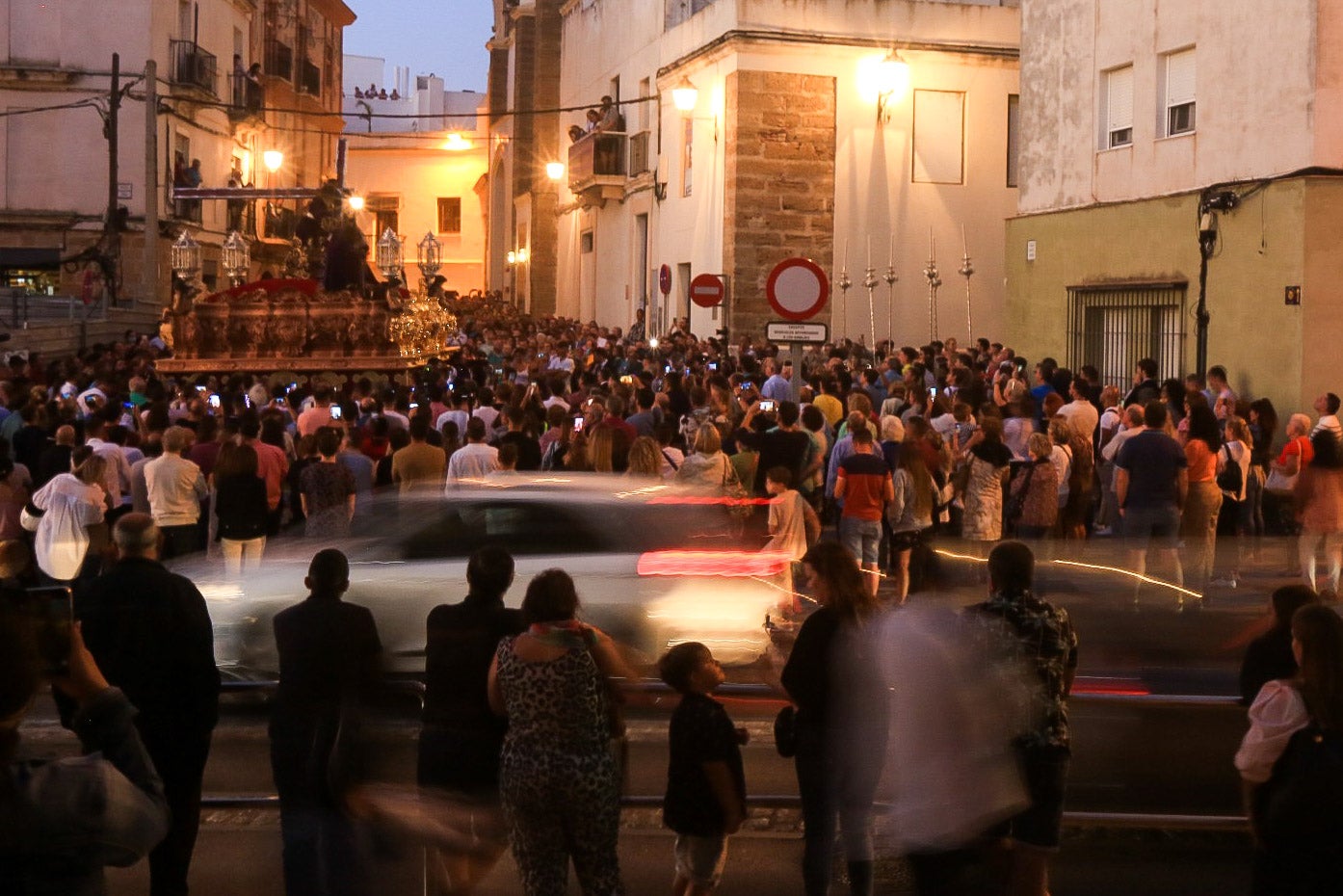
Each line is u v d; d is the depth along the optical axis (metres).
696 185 32.72
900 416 16.55
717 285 23.02
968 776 5.54
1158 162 20.55
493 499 9.54
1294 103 17.70
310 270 30.12
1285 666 6.81
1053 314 23.14
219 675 6.34
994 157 31.11
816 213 30.34
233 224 47.62
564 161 50.59
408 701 6.75
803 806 6.14
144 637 6.06
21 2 40.12
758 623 9.14
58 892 3.40
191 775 6.15
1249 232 18.33
